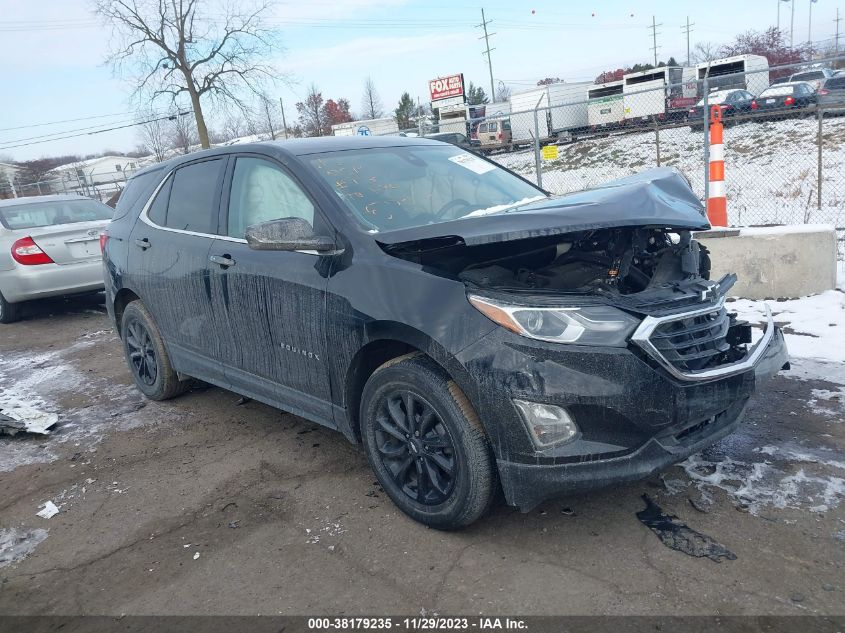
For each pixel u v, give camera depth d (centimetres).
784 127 1858
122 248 487
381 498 329
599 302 264
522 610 242
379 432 313
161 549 304
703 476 321
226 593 267
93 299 990
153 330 473
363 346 304
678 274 312
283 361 357
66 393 549
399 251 305
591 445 256
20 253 808
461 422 272
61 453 424
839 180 1285
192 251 411
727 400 275
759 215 1113
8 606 272
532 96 3062
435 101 3488
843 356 459
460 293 275
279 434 421
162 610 261
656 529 282
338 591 262
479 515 281
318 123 5666
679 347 267
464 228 279
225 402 488
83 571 292
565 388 253
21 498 367
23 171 6250
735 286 623
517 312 261
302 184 349
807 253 594
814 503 291
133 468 392
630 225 272
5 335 803
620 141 2077
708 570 254
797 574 247
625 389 254
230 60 3253
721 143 696
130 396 524
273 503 335
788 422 372
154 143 4656
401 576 268
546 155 1073
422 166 391
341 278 314
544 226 267
